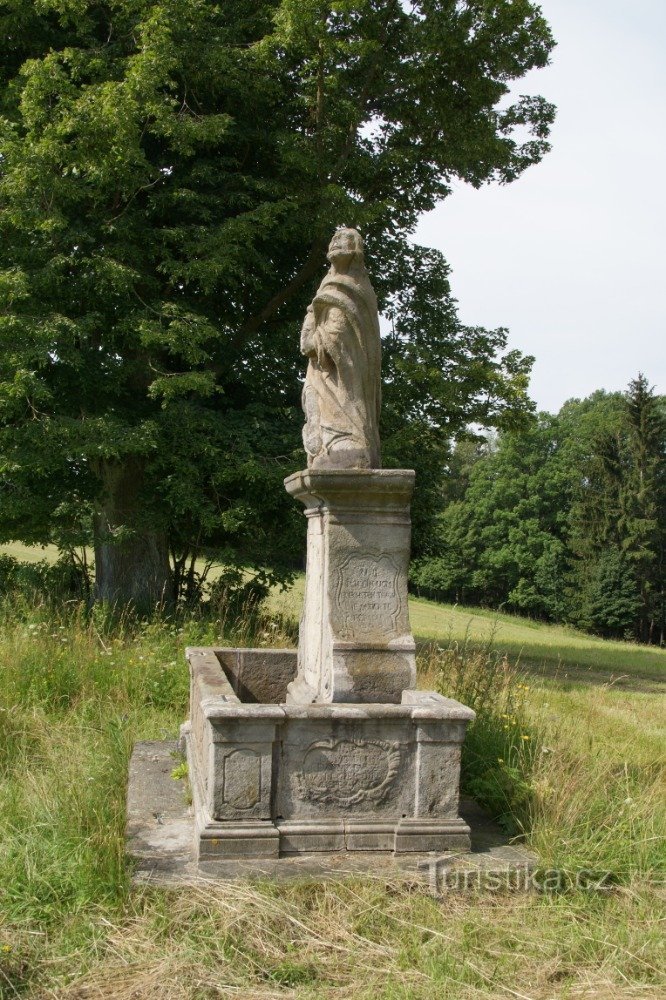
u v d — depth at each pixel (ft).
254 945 12.29
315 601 18.22
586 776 17.65
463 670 24.62
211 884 13.53
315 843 14.48
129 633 34.17
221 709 14.16
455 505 152.76
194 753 18.03
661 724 30.30
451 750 15.05
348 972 11.88
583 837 15.37
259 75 40.22
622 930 13.05
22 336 34.37
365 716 14.67
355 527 16.85
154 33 34.86
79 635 29.66
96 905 13.05
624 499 130.00
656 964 12.32
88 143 34.50
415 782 14.97
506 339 48.70
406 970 11.89
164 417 38.19
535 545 140.36
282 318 47.39
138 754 20.93
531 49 45.65
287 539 41.57
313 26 37.76
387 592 16.93
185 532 43.52
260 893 13.26
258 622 36.91
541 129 49.85
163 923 12.59
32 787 17.51
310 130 44.45
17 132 36.83
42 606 33.60
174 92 41.83
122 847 14.11
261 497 40.47
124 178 36.52
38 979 11.53
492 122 47.14
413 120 46.14
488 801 17.48
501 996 11.41
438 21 42.42
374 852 14.66
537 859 14.82
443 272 50.85
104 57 38.37
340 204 39.70
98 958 11.97
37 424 34.63
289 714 14.37
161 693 26.96
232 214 41.98
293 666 21.74
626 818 16.20
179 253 40.19
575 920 13.34
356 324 17.69
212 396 44.52
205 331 35.86
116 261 36.11
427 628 73.97
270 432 41.42
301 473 16.85
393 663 16.69
